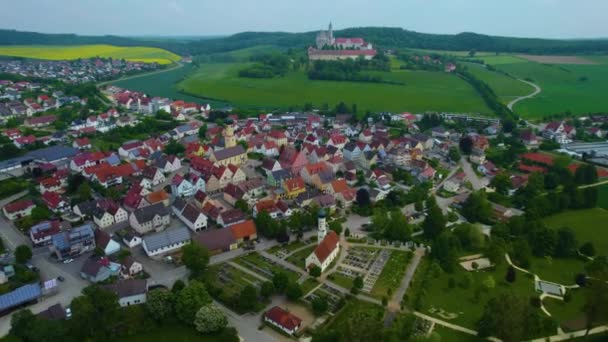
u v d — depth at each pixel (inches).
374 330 4707.2
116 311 5413.4
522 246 6968.5
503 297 5191.9
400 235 7568.9
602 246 7534.5
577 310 5895.7
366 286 6358.3
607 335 5334.6
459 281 6515.8
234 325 5511.8
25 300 5762.8
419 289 6264.8
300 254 7219.5
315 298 6043.3
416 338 4975.4
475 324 5570.9
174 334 5349.4
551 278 6668.3
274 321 5477.4
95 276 6284.5
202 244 7121.1
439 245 6963.6
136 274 6540.4
